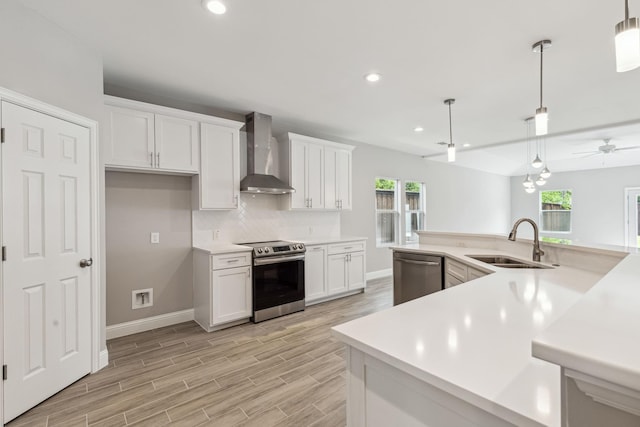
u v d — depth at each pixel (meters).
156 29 2.17
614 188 7.64
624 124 4.47
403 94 3.34
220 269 3.28
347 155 4.97
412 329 1.07
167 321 3.44
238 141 3.67
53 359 2.09
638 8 1.92
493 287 1.64
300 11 1.97
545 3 1.89
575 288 1.61
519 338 0.99
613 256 1.97
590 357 0.50
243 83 3.06
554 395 0.68
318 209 4.56
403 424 0.90
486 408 0.67
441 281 3.08
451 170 7.51
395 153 6.23
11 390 1.85
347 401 1.06
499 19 2.05
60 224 2.14
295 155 4.29
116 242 3.15
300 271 3.93
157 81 3.01
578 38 2.27
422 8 1.94
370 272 5.75
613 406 0.49
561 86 3.14
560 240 2.66
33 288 1.98
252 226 4.13
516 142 5.64
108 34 2.23
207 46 2.39
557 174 8.58
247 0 1.87
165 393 2.14
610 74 2.87
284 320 3.61
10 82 1.87
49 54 2.08
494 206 8.84
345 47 2.41
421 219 6.84
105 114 2.81
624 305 0.80
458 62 2.64
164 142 3.14
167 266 3.46
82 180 2.31
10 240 1.85
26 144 1.93
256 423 1.85
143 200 3.31
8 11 1.86
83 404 2.02
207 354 2.74
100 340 2.49
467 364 0.82
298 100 3.53
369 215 5.76
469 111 3.89
